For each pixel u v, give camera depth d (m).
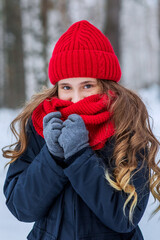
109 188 1.06
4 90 8.23
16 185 1.16
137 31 28.28
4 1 7.45
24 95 7.51
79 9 12.79
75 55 1.24
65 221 1.13
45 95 1.36
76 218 1.11
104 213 1.06
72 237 1.10
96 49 1.27
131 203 1.07
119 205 1.06
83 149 1.08
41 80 7.16
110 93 1.25
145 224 2.13
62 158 1.09
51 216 1.17
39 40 7.46
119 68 1.38
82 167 1.06
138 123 1.24
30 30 7.50
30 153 1.28
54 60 1.30
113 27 6.72
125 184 1.05
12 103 7.39
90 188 1.06
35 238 1.21
